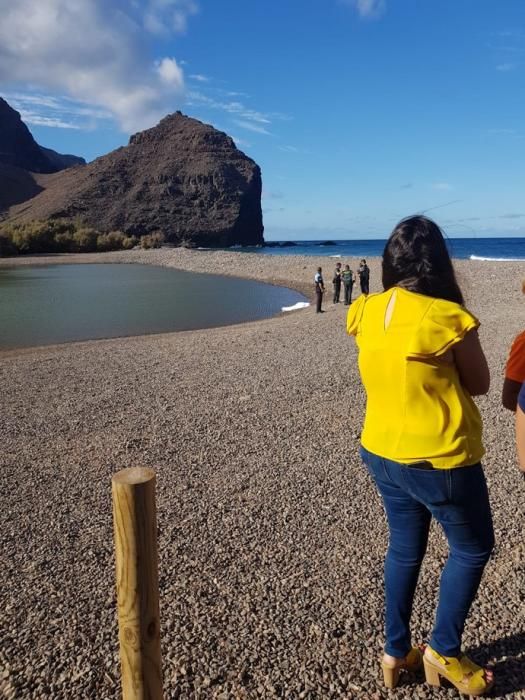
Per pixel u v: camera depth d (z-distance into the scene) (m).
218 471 5.62
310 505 4.76
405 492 2.46
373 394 2.46
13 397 9.36
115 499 1.90
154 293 33.31
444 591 2.56
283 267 45.62
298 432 6.83
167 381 10.27
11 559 4.02
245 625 3.20
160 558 3.95
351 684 2.75
